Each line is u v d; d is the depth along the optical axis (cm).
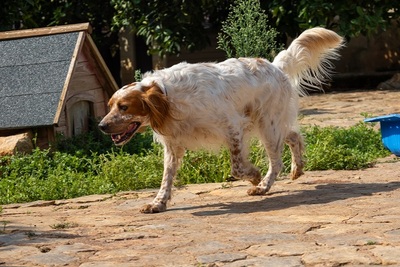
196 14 1962
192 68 775
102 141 1139
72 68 1112
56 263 568
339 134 1180
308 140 1142
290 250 574
